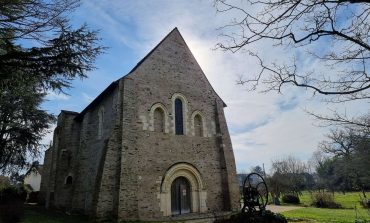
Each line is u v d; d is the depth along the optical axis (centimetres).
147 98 1755
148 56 1866
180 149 1805
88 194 1791
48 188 2292
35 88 807
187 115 1925
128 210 1459
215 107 2102
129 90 1681
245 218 1217
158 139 1722
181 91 1947
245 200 1310
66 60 686
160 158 1691
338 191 4884
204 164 1886
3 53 679
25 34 659
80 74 726
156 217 1562
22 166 2188
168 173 1684
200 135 1950
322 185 5347
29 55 656
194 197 1778
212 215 1664
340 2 411
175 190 1739
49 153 2781
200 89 2066
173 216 1622
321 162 5597
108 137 1650
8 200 2581
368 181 2334
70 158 2231
